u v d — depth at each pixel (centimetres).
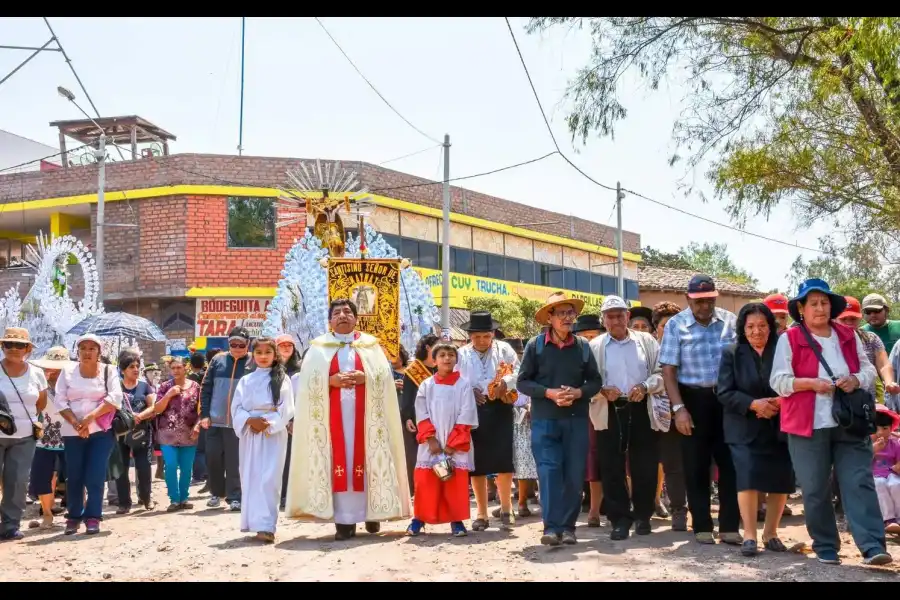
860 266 1371
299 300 1531
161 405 1088
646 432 823
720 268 6875
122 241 2966
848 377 684
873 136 1141
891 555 712
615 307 834
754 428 737
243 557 764
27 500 1181
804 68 1162
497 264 3638
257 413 862
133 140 3200
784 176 1206
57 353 1044
